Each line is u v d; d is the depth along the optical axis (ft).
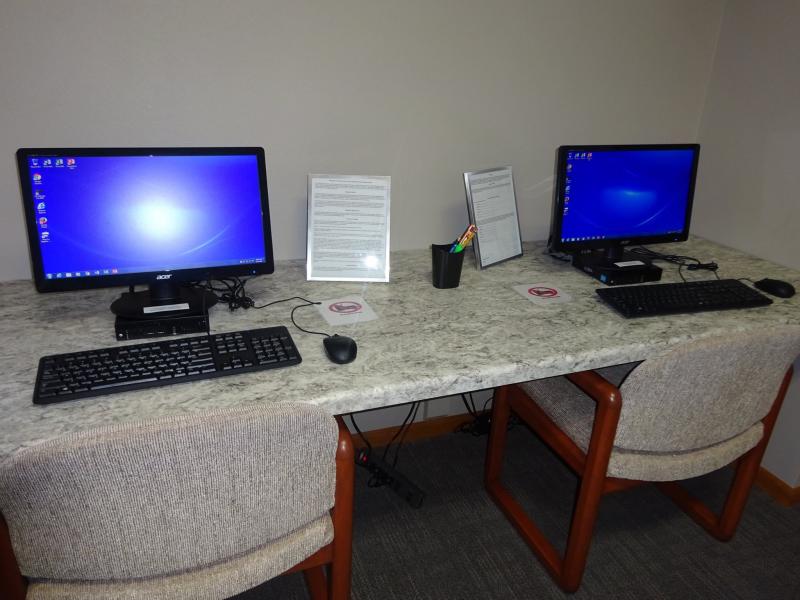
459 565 5.30
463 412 7.34
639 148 5.62
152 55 4.75
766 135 6.31
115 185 4.14
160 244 4.36
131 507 2.59
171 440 2.41
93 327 4.24
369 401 3.55
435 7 5.49
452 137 6.06
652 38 6.51
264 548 3.25
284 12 5.00
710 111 6.98
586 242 5.74
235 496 2.80
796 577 5.29
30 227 3.98
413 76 5.65
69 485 2.41
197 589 3.02
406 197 6.13
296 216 5.75
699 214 7.30
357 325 4.43
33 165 3.90
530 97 6.22
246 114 5.21
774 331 3.83
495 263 5.86
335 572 3.68
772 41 6.15
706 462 4.43
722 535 5.61
